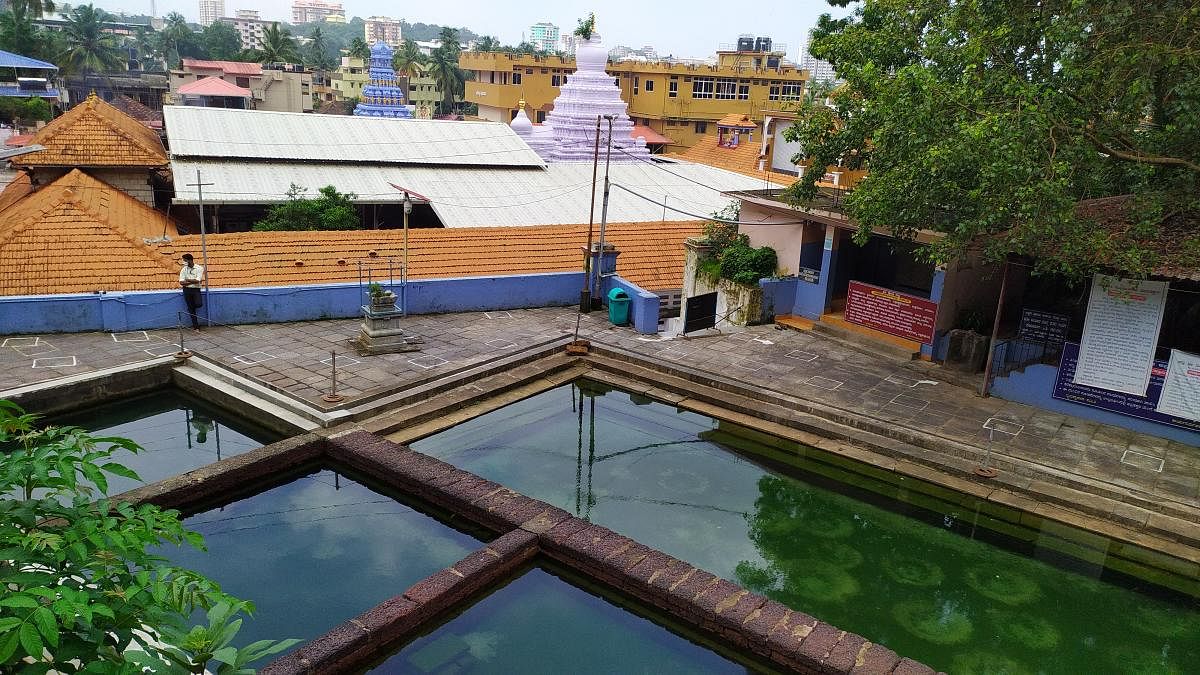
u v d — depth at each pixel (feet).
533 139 123.03
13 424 12.10
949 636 28.14
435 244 66.69
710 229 65.36
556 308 61.21
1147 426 41.37
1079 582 31.58
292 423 39.24
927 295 56.03
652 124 196.34
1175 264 37.42
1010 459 38.19
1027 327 45.42
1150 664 27.14
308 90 261.65
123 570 11.06
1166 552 32.17
